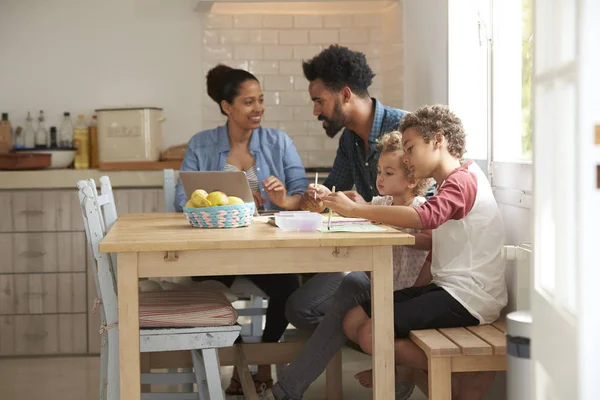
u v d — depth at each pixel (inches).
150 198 222.2
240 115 191.6
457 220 135.6
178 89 245.8
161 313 131.8
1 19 240.7
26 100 242.2
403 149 141.3
